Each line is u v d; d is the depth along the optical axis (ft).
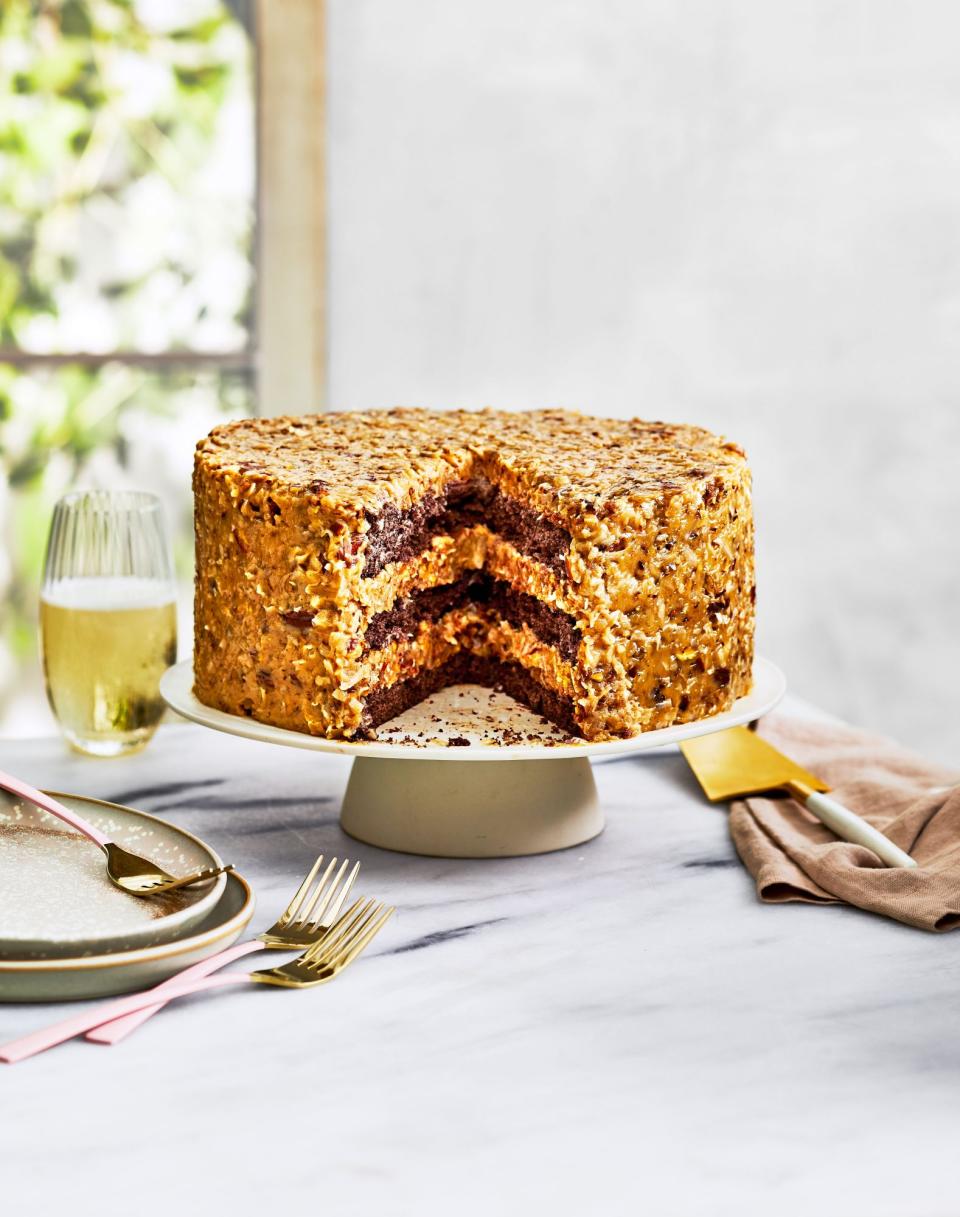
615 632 4.09
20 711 6.38
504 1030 3.67
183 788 4.37
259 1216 3.36
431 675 4.39
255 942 3.79
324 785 4.41
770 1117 3.52
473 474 4.39
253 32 6.11
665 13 6.14
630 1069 3.60
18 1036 3.62
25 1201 3.38
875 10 6.15
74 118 6.12
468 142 6.16
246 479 4.09
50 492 6.27
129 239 6.19
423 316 6.24
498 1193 3.40
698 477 4.15
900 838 4.13
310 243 6.19
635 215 6.23
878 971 3.82
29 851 3.92
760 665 4.47
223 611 4.15
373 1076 3.58
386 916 3.89
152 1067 3.59
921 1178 3.44
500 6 6.09
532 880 4.07
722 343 6.32
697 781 4.44
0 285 6.15
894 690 6.52
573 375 6.31
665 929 3.92
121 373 6.24
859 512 6.41
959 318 6.29
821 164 6.23
